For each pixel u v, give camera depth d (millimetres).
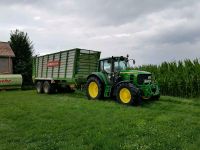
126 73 14500
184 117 10492
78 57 17766
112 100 15391
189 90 17375
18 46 31328
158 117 10453
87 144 7465
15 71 30797
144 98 13922
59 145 7383
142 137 7840
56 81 19953
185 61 18203
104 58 15617
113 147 6965
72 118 10562
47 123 9938
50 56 20422
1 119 10992
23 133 8859
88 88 16109
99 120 10023
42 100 16016
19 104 14469
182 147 6914
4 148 7395
